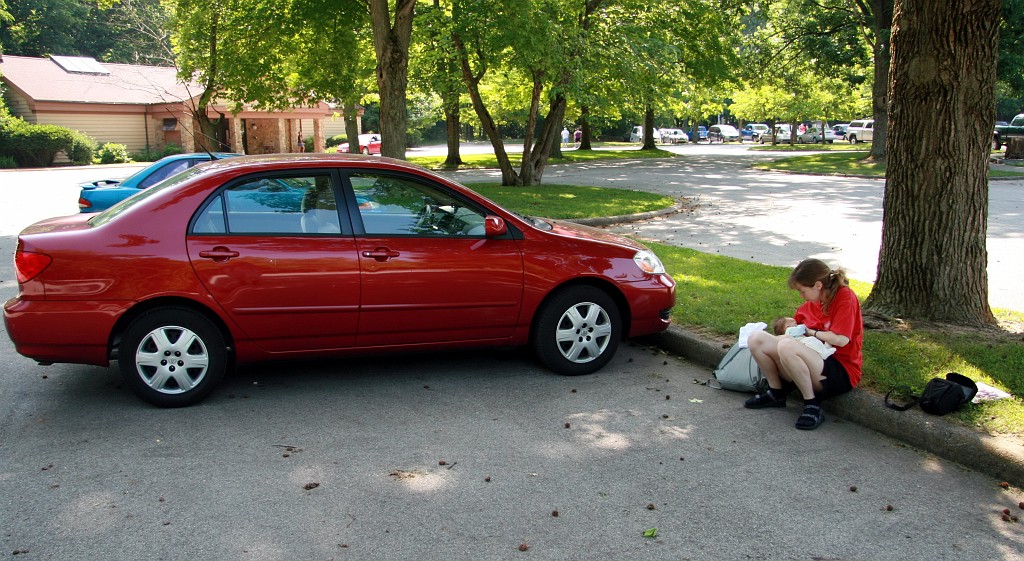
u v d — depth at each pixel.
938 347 5.85
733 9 28.67
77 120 38.56
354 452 4.52
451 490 4.04
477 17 17.06
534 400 5.44
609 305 5.98
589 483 4.14
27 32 52.28
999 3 5.96
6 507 3.81
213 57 21.86
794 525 3.71
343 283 5.29
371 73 23.34
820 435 4.85
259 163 5.37
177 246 5.05
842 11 31.42
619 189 19.92
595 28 19.64
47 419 4.98
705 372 6.14
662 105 22.08
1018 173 25.12
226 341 5.30
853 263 10.31
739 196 19.69
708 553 3.45
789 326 5.25
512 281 5.69
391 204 5.53
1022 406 4.79
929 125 6.31
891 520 3.77
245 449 4.54
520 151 46.78
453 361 6.35
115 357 5.39
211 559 3.36
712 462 4.43
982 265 6.53
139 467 4.28
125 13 49.41
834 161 31.55
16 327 4.88
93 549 3.43
